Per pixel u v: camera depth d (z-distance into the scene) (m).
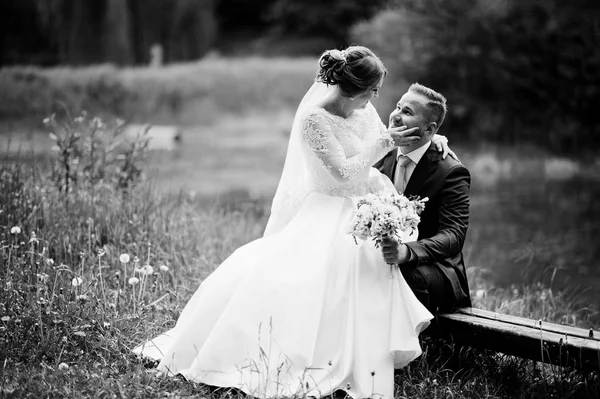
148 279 4.63
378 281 3.55
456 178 3.87
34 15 23.41
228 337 3.42
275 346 3.38
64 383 3.28
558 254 7.24
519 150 13.85
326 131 3.72
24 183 5.65
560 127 13.99
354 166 3.65
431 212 3.89
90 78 17.06
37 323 3.70
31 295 4.04
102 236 5.21
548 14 14.15
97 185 5.80
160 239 5.30
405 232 3.82
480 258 6.97
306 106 4.00
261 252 3.72
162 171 11.23
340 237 3.68
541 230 8.30
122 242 5.06
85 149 6.08
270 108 17.98
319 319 3.44
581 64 14.06
